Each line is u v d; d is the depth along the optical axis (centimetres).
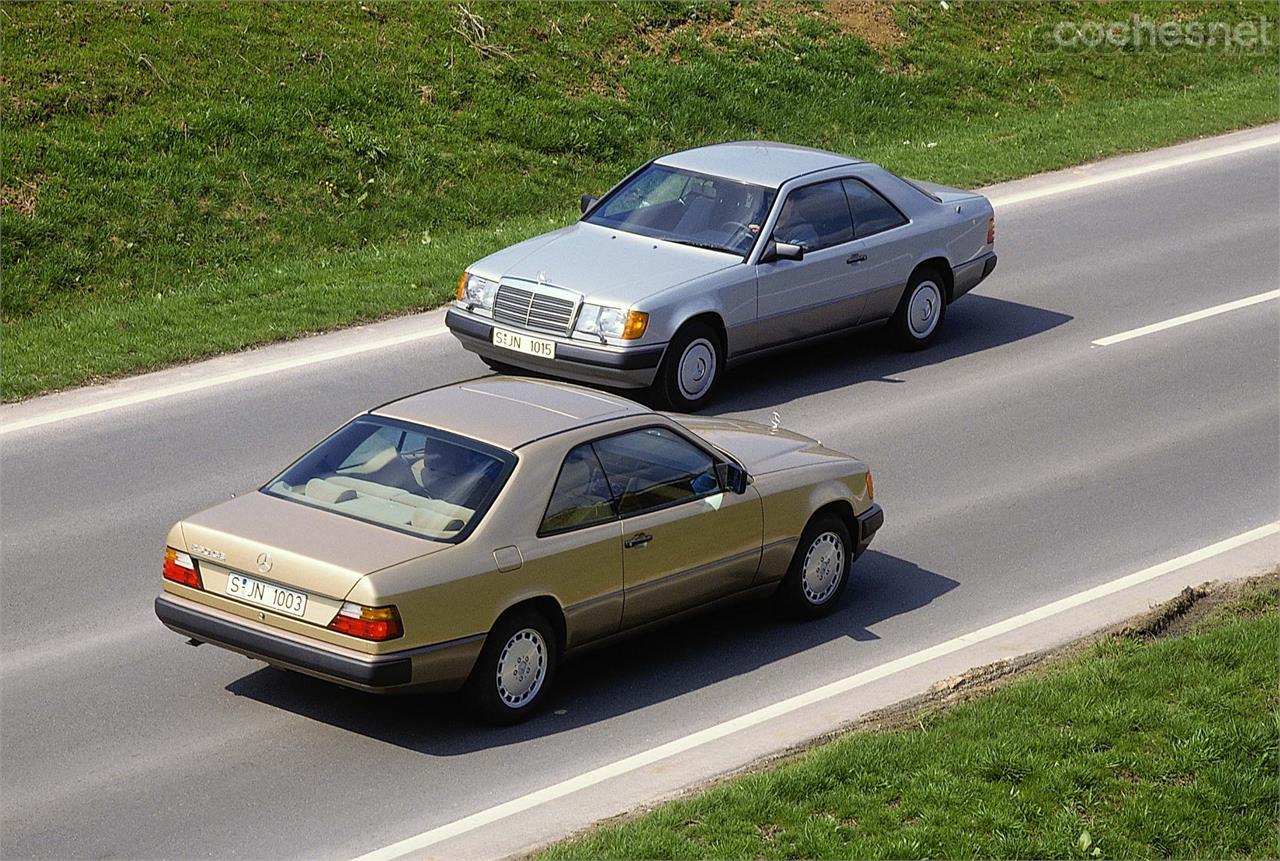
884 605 1489
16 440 1775
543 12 3569
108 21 2988
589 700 1262
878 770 1090
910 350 2292
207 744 1150
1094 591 1525
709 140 3416
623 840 987
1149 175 3334
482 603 1149
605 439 1267
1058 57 4253
